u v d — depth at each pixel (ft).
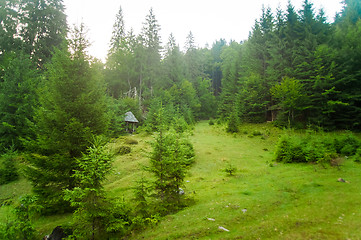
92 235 22.15
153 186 28.40
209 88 232.32
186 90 171.63
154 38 189.67
